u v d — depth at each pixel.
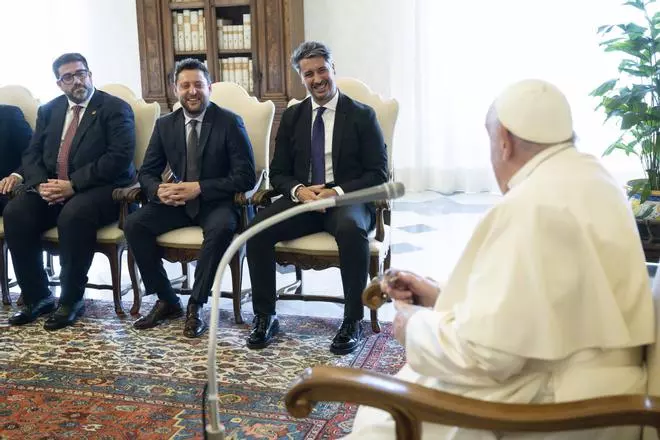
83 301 3.67
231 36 5.97
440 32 6.36
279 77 5.89
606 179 1.41
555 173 1.41
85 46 6.84
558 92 1.48
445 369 1.41
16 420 2.51
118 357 3.06
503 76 6.30
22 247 3.52
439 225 5.37
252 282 3.22
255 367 2.93
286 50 5.84
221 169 3.52
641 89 3.73
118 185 3.67
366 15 6.49
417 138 6.56
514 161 1.49
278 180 3.37
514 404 1.25
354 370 1.33
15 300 3.89
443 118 6.50
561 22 6.05
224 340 3.24
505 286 1.32
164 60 6.08
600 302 1.31
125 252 4.89
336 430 2.42
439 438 1.44
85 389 2.75
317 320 3.49
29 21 6.89
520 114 1.45
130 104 3.90
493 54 6.28
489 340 1.31
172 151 3.54
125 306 3.74
